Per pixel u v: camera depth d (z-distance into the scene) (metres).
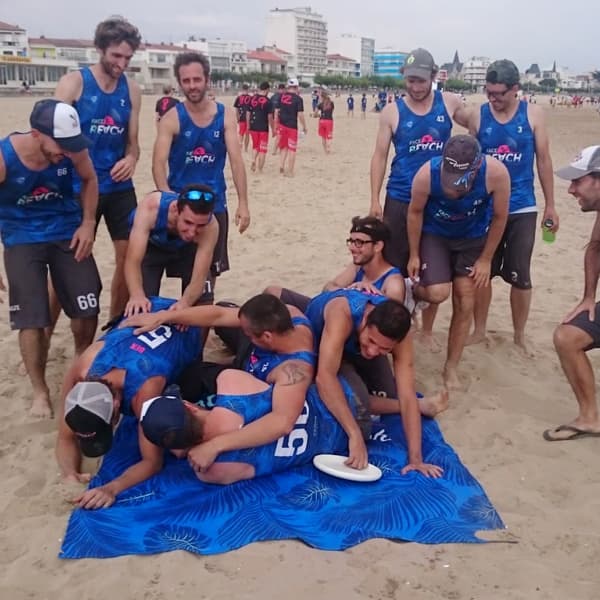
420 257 4.86
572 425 4.24
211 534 3.28
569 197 12.55
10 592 2.94
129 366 3.72
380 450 4.05
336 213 10.66
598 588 2.99
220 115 5.19
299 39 158.12
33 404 4.45
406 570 3.07
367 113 44.53
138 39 4.78
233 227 9.54
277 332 3.74
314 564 3.10
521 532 3.36
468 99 82.44
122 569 3.05
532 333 5.96
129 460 3.90
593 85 187.38
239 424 3.60
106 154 4.98
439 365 5.29
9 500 3.56
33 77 92.62
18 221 4.28
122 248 5.23
